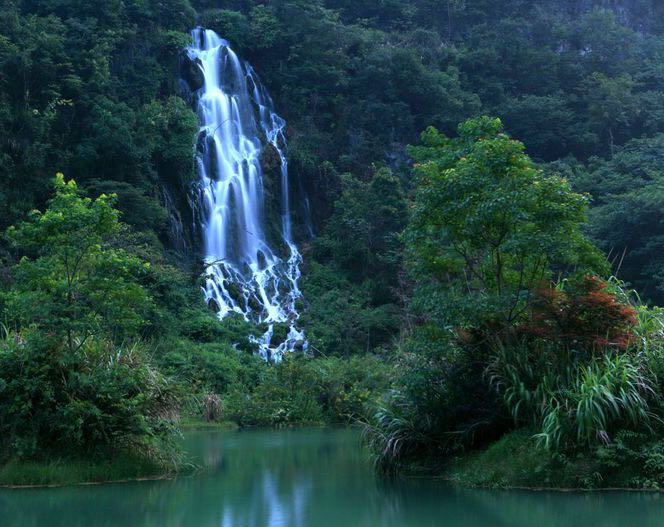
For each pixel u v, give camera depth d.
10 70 36.94
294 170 46.88
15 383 10.03
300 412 22.58
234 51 51.62
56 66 37.94
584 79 64.00
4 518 7.72
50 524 7.38
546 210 10.25
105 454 10.54
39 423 10.20
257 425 22.08
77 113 38.88
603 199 44.56
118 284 11.05
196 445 16.02
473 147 11.21
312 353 34.06
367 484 10.02
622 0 77.19
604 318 10.00
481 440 10.65
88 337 11.17
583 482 9.03
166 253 38.19
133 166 38.19
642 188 41.06
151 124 39.38
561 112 57.91
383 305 37.41
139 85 42.72
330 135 49.59
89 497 9.03
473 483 9.62
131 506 8.41
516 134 58.84
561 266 13.37
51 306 10.48
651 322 10.59
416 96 53.28
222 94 46.94
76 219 10.78
